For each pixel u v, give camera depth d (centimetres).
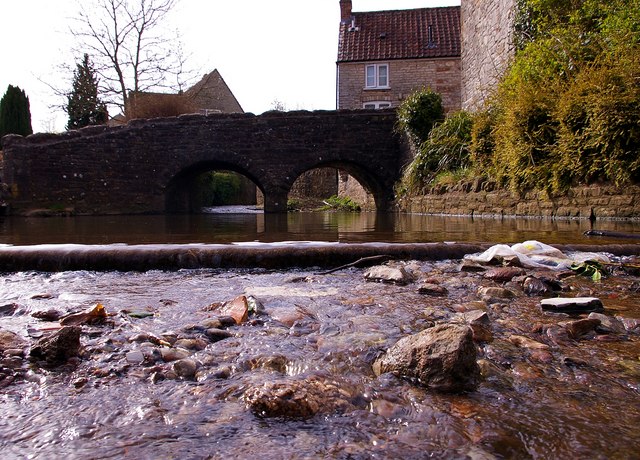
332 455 101
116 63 2438
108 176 1522
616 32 744
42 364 152
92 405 124
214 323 193
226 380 140
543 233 509
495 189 909
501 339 177
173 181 1630
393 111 1587
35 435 109
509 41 1170
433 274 314
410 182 1308
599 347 169
